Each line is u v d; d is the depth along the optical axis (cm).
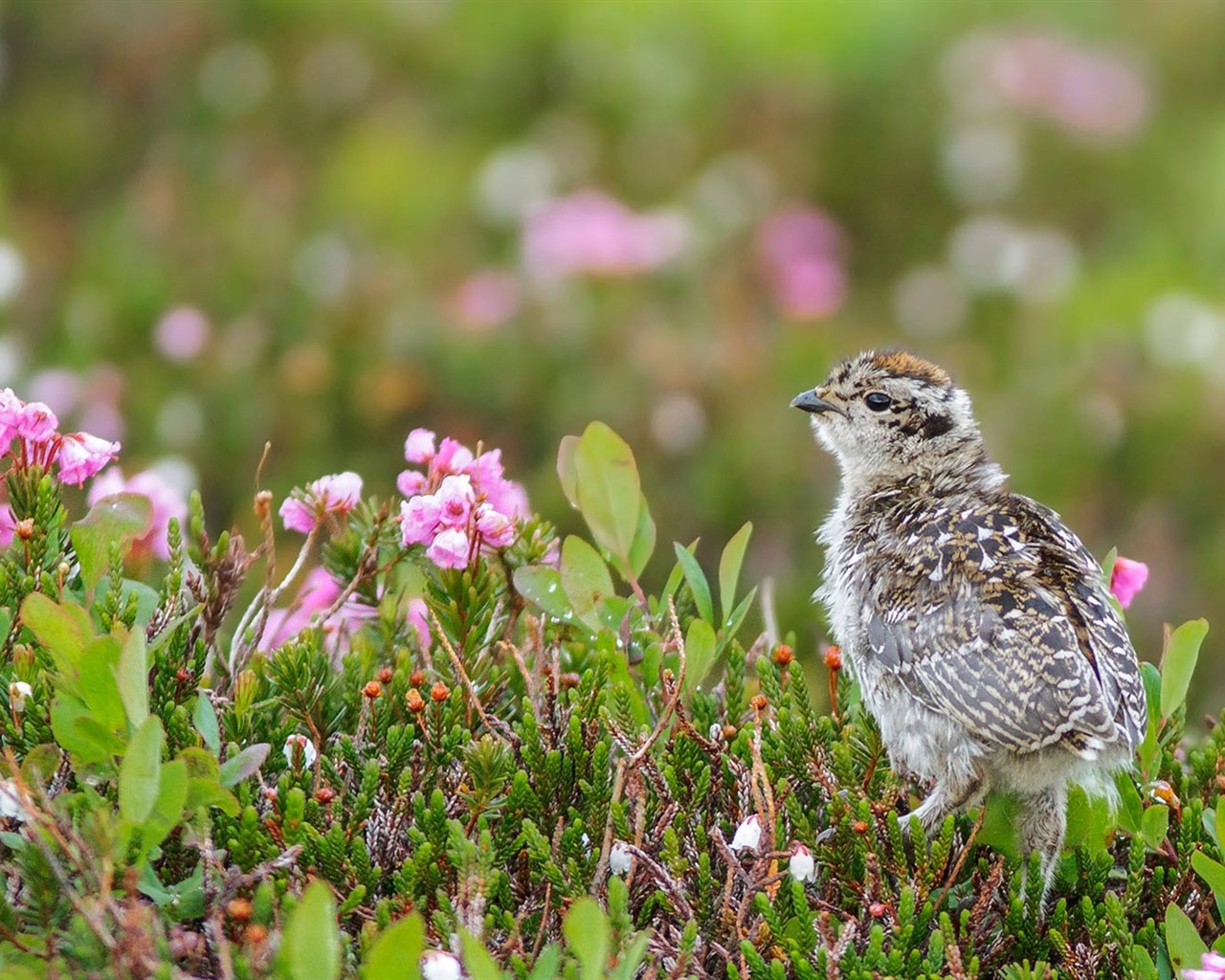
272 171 1909
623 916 552
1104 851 664
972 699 708
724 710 727
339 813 601
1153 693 738
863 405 918
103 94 2011
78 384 1543
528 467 1544
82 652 566
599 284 1659
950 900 640
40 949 525
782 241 1817
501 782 613
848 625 775
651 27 2031
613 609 710
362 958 542
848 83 2014
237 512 1460
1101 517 1577
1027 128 2019
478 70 2008
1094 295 1836
